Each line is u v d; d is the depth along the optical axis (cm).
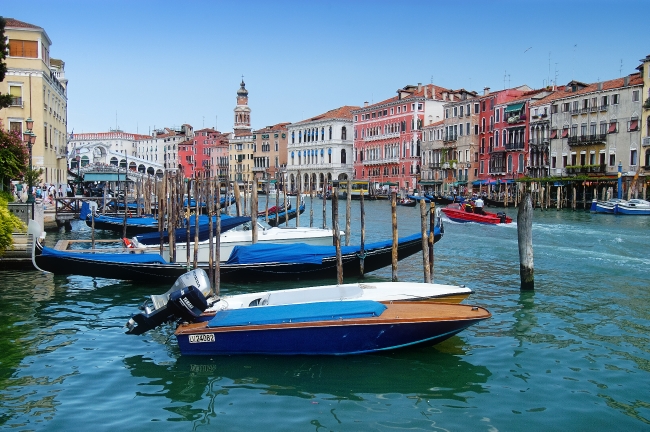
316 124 9050
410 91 7750
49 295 1484
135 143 12862
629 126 4634
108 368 966
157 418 789
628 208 4166
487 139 6284
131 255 1541
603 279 1678
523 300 1415
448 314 1016
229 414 802
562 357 1007
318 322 984
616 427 760
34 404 830
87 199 3375
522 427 761
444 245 2469
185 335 998
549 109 5419
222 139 11450
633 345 1071
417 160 7438
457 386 889
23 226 1612
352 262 1622
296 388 886
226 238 1811
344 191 7450
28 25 3778
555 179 4894
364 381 910
